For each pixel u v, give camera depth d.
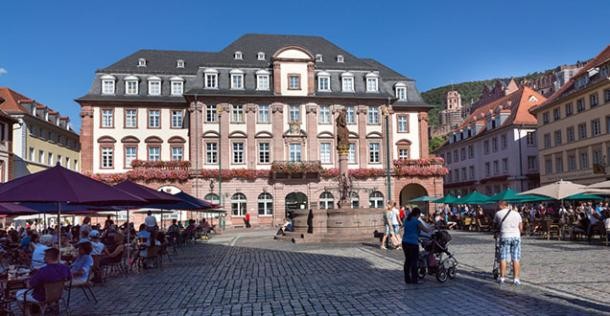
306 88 56.62
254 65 57.19
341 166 30.92
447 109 162.25
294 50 56.69
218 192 54.22
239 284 14.24
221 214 51.47
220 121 54.91
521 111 69.62
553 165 60.56
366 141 57.75
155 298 12.55
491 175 74.50
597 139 51.97
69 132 68.94
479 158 78.62
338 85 58.06
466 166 83.44
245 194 54.75
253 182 54.97
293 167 54.56
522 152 68.06
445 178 92.12
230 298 12.19
